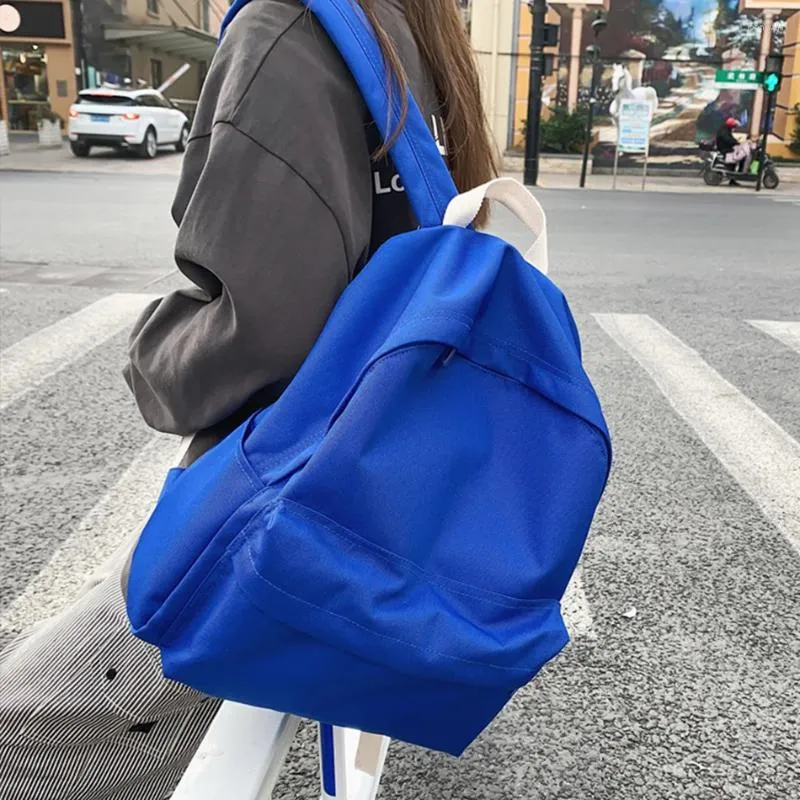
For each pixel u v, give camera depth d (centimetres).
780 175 2211
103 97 1972
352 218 103
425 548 90
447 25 131
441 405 93
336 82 104
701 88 2295
